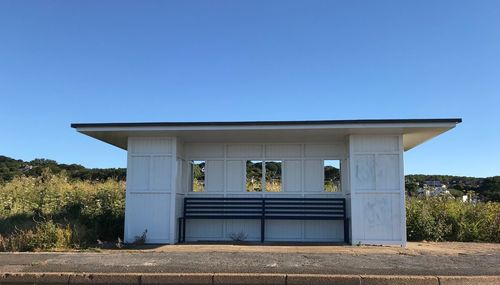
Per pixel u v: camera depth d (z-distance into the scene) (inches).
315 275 339.0
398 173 525.3
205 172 589.6
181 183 580.7
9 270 365.7
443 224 586.9
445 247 507.5
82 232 530.3
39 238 488.1
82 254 438.9
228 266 374.0
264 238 566.6
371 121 488.4
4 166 1481.3
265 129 503.8
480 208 619.2
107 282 346.0
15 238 489.4
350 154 530.0
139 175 549.3
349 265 378.3
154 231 541.0
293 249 478.9
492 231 580.7
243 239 573.3
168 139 550.6
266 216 560.7
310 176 579.8
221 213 570.6
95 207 672.4
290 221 573.3
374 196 524.7
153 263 388.8
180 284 340.8
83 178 1140.5
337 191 586.6
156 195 546.3
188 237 577.9
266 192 580.7
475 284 333.1
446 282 333.1
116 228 589.0
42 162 1510.8
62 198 761.0
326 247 498.3
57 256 428.5
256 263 386.9
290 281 337.4
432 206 627.2
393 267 370.3
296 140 578.9
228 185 586.2
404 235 516.4
